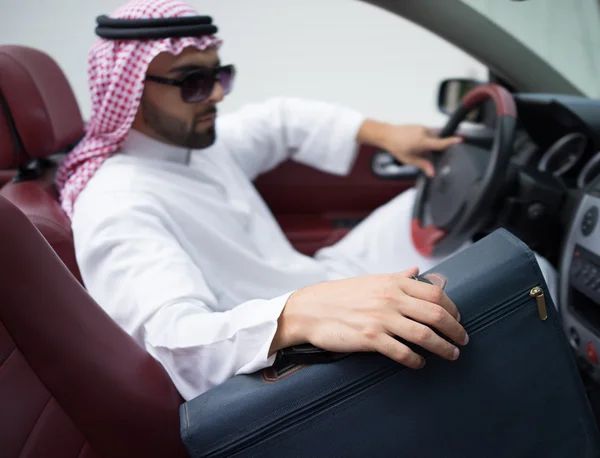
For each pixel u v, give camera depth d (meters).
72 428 0.96
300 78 2.12
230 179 1.35
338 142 1.55
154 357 0.90
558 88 1.54
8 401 0.79
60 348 0.77
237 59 2.15
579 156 1.29
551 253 1.30
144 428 0.81
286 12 2.36
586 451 0.81
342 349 0.73
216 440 0.73
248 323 0.79
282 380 0.74
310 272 1.34
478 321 0.74
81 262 0.98
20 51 1.16
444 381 0.74
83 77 1.74
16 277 0.74
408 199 1.58
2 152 1.16
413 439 0.76
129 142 1.18
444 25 1.46
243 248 1.23
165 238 0.99
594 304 1.17
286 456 0.75
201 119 1.18
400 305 0.71
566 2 1.45
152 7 1.10
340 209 1.83
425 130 1.44
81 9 2.05
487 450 0.78
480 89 1.27
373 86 2.13
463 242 1.25
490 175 1.15
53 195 1.18
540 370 0.77
